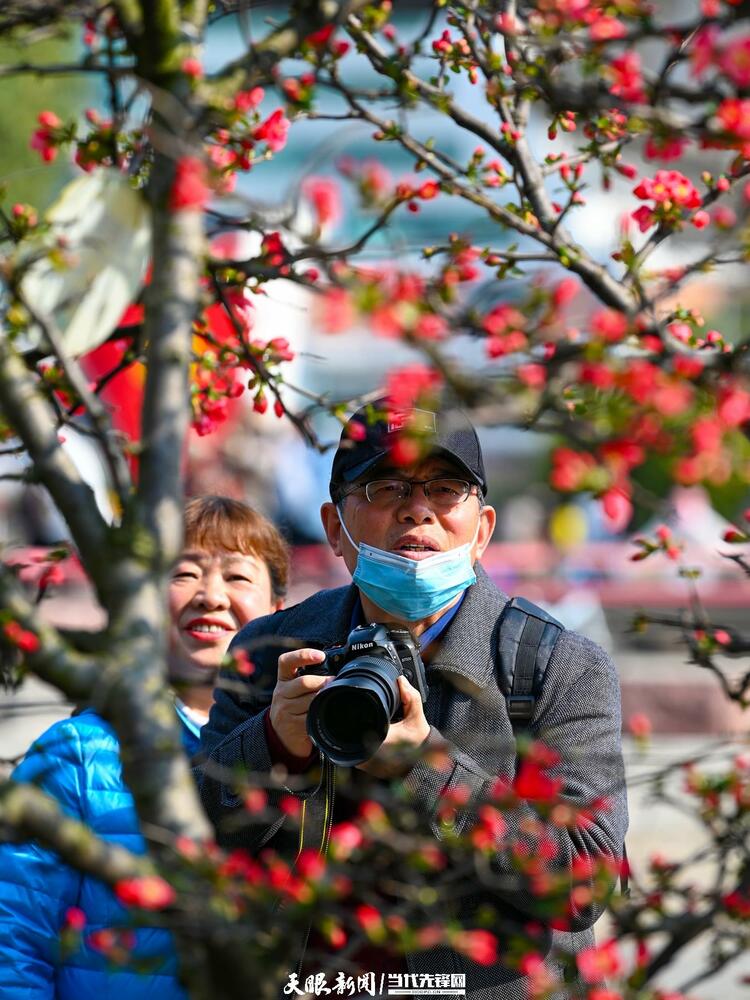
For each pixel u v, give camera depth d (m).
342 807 5.54
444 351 3.50
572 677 5.83
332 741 4.92
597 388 3.57
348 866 4.03
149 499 3.50
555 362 3.72
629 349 4.11
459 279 4.30
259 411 5.35
